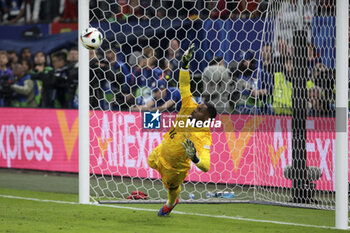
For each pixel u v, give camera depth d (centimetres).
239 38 3225
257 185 2883
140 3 3738
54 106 3791
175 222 2055
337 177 1973
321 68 2925
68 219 2092
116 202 2480
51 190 2897
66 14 4188
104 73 3266
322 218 2192
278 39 2925
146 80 3384
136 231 1872
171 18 3641
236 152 2948
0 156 3588
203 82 3281
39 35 4119
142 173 3053
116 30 3616
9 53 3962
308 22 3023
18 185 3050
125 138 3083
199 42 3369
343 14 1953
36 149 3459
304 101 2597
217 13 3659
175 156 1980
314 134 2789
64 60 3806
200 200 2566
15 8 4356
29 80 3850
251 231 1902
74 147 3325
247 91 3152
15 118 3528
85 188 2472
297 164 2592
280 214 2278
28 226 1945
